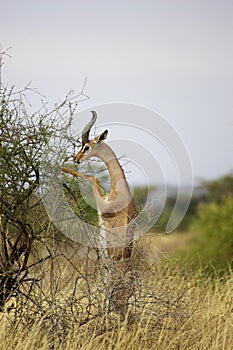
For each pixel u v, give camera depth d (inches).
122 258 1127.0
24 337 1093.8
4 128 1118.4
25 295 1127.0
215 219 2679.6
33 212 1144.2
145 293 1133.7
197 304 1253.1
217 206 2805.1
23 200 1131.3
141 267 1196.5
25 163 1131.9
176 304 1205.1
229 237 2554.1
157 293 1155.9
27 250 1133.1
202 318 1207.6
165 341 1103.0
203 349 1122.0
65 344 1078.4
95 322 1116.5
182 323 1147.3
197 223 2726.4
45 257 1150.3
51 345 1083.9
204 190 3727.9
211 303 1306.6
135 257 1163.9
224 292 1449.3
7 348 1050.7
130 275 1128.8
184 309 1194.6
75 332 1073.5
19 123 1137.4
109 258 1127.6
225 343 1149.1
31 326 1122.0
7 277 1136.8
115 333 1110.4
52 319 1107.9
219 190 3732.8
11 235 1204.5
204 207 2805.1
